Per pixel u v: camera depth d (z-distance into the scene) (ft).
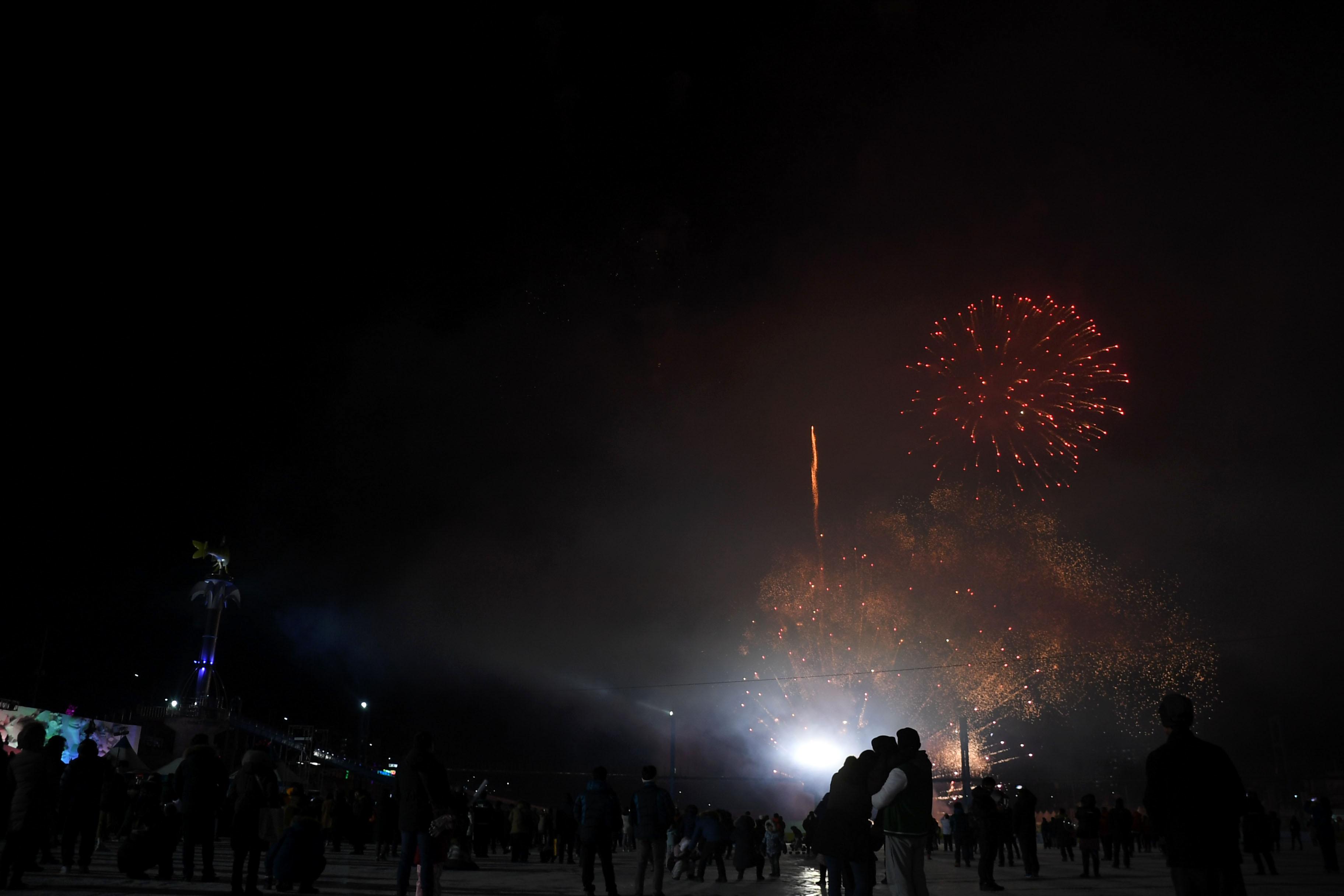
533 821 90.17
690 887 61.72
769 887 64.39
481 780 255.09
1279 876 70.33
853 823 31.17
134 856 44.06
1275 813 77.05
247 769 39.99
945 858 106.01
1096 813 72.08
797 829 133.18
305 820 44.80
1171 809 20.84
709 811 72.95
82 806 45.03
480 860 89.71
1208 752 20.97
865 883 30.91
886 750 29.04
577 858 93.71
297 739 180.96
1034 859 71.56
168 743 159.94
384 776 201.87
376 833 77.05
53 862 50.08
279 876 43.42
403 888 33.99
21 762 35.53
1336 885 60.80
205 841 42.65
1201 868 20.25
